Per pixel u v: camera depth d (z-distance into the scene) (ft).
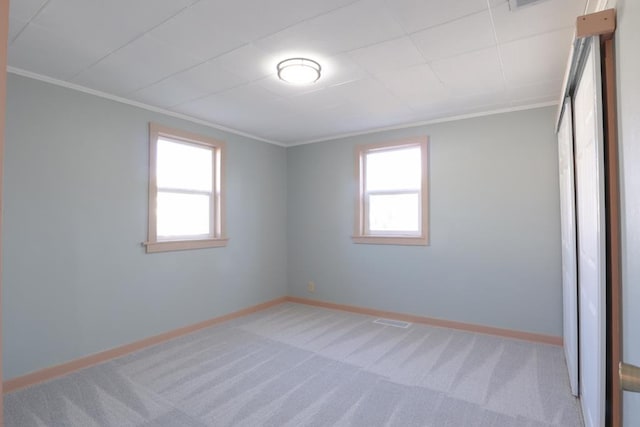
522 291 10.93
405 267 12.98
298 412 7.07
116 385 8.19
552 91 9.69
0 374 1.89
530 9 5.95
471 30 6.62
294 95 9.93
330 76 8.66
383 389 7.94
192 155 12.38
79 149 9.23
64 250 8.93
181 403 7.40
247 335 11.48
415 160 13.08
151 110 10.85
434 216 12.37
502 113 11.23
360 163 14.08
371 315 13.67
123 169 10.14
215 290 12.75
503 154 11.22
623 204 3.82
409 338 11.11
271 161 15.39
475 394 7.69
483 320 11.52
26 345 8.27
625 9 3.60
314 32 6.69
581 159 6.18
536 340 10.68
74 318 9.07
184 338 11.24
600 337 4.33
